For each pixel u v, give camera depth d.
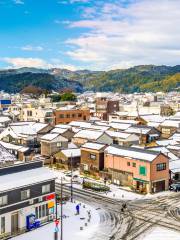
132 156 68.19
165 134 115.00
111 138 96.00
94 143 80.38
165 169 67.25
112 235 46.16
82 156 80.62
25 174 51.19
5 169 50.12
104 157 76.62
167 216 53.44
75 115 138.12
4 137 107.50
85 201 60.41
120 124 114.75
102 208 56.91
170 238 45.38
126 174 69.19
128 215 53.78
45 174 52.25
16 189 46.62
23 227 47.56
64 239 44.72
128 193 65.31
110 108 164.88
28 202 48.28
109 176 73.00
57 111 135.25
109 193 65.12
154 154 66.19
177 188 66.94
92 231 47.44
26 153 89.19
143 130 106.56
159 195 64.25
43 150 93.62
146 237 45.62
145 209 56.59
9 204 45.75
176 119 121.56
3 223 45.19
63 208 56.62
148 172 65.06
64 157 84.75
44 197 50.50
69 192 65.50
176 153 82.81
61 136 93.38
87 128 108.81
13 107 171.50
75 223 50.34
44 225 49.69
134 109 178.12
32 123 113.94
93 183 68.25
